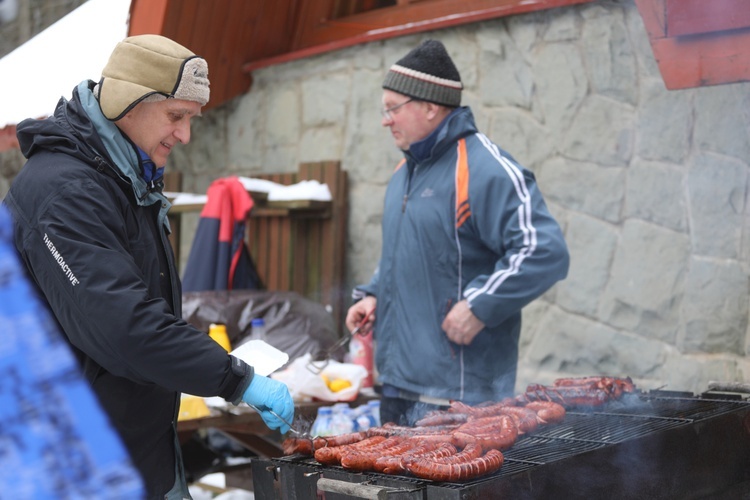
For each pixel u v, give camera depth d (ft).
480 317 9.89
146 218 7.55
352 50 17.98
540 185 14.96
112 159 7.16
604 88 13.97
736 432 8.82
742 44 9.82
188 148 21.86
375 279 12.21
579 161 14.39
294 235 18.49
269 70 19.67
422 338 10.70
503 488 6.45
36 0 14.75
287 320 14.19
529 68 14.99
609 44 13.83
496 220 10.19
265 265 19.07
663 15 10.16
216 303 14.14
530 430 8.09
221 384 6.89
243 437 13.33
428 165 10.91
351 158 18.07
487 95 15.70
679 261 13.19
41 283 6.80
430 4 16.83
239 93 20.22
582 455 7.19
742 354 12.48
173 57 7.17
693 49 10.18
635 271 13.73
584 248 14.38
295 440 7.77
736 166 12.46
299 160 19.21
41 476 6.75
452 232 10.51
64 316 6.75
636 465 7.65
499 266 10.08
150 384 7.22
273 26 19.54
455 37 16.11
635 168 13.67
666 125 13.24
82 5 15.66
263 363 7.52
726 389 10.02
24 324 6.86
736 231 12.51
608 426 8.36
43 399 6.84
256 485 7.68
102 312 6.55
